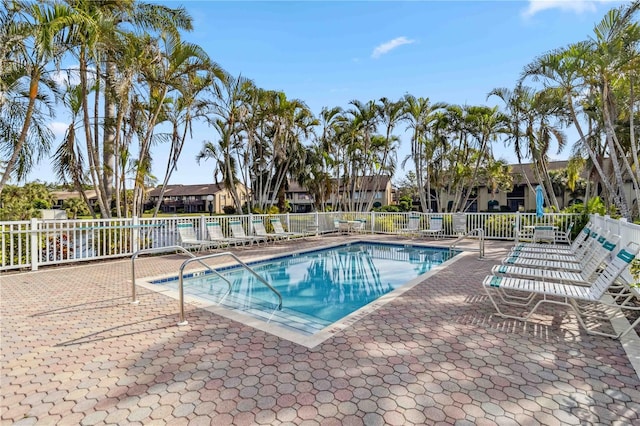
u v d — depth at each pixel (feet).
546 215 37.52
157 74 33.01
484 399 7.93
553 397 8.00
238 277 25.46
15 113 28.12
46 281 20.56
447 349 10.66
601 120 41.19
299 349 10.75
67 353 10.56
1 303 15.88
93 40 25.96
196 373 9.28
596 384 8.55
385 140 70.18
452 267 24.02
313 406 7.72
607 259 18.07
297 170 68.54
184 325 12.95
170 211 164.45
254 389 8.46
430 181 68.85
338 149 74.33
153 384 8.73
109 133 36.29
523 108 47.73
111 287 19.03
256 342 11.35
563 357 10.07
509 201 97.04
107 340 11.57
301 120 59.11
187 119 42.45
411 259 32.96
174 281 22.85
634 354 10.23
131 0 30.25
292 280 24.76
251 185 68.80
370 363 9.77
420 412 7.47
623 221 18.72
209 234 34.68
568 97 37.45
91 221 27.17
